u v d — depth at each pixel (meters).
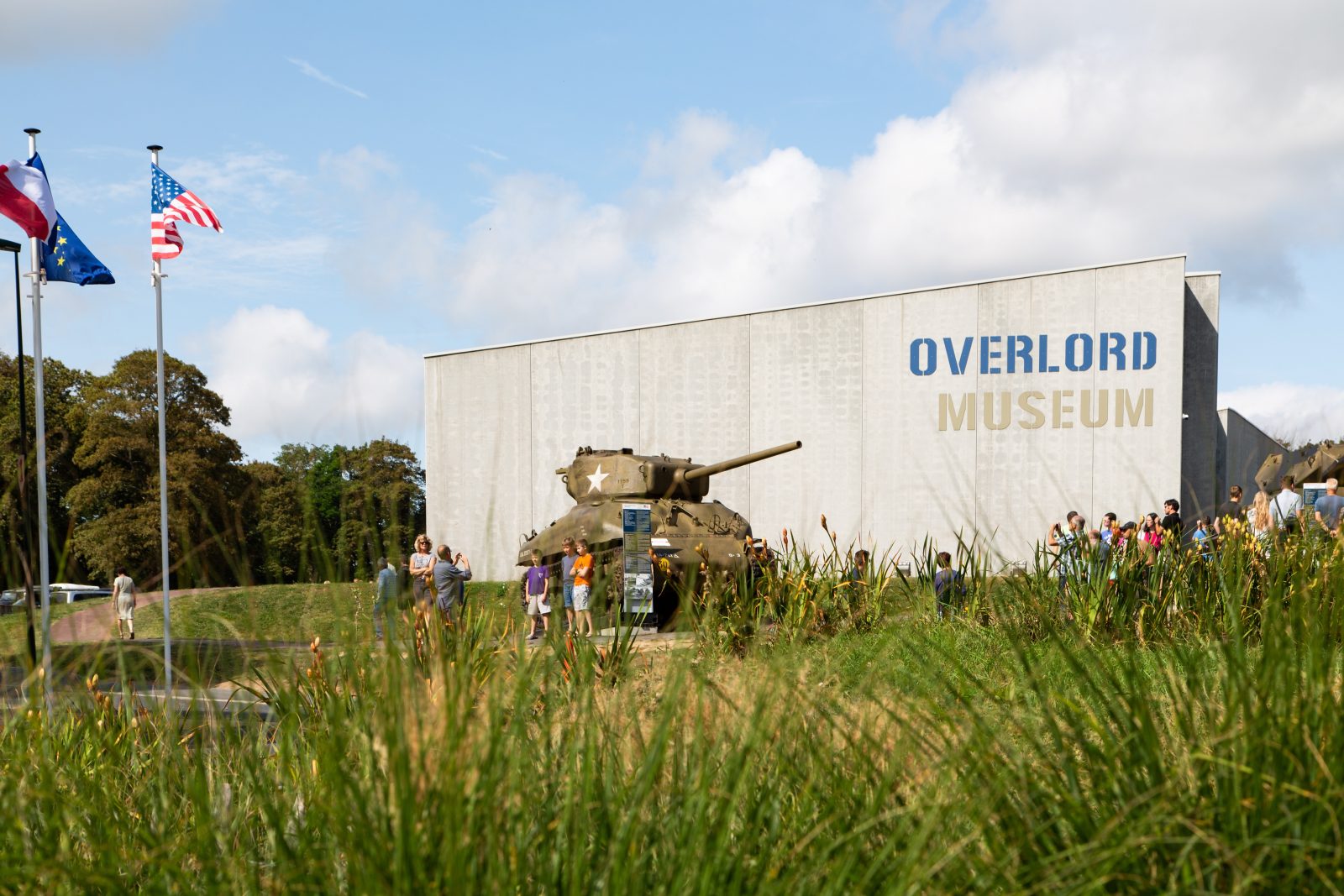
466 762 2.32
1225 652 2.71
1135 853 2.37
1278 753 2.40
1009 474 33.38
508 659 3.12
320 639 3.03
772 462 36.00
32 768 3.12
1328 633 3.15
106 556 38.31
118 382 42.56
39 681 3.27
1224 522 8.61
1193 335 34.94
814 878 2.29
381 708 2.50
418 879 2.14
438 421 40.22
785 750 2.78
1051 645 4.97
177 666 3.58
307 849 2.57
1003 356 33.59
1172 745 2.89
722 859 2.31
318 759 3.06
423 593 3.45
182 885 2.58
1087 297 32.91
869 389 34.94
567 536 18.00
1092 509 32.66
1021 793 2.60
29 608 3.29
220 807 3.03
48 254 16.12
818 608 7.53
